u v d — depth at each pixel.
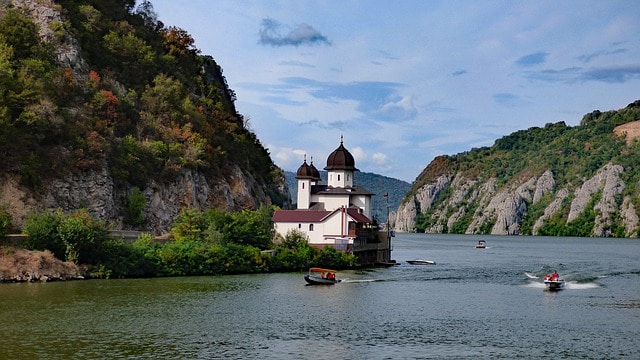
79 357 58.44
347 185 171.50
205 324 73.88
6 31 135.62
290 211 147.88
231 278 114.81
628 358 62.22
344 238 142.75
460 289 110.50
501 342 67.94
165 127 160.75
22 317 74.69
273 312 82.44
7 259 100.12
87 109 140.75
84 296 89.38
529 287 115.56
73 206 123.44
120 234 124.44
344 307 87.75
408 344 66.38
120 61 167.75
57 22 149.00
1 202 113.31
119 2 197.62
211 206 159.75
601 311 88.25
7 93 121.94
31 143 123.00
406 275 132.38
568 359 61.56
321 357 60.50
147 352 60.81
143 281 106.25
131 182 140.75
